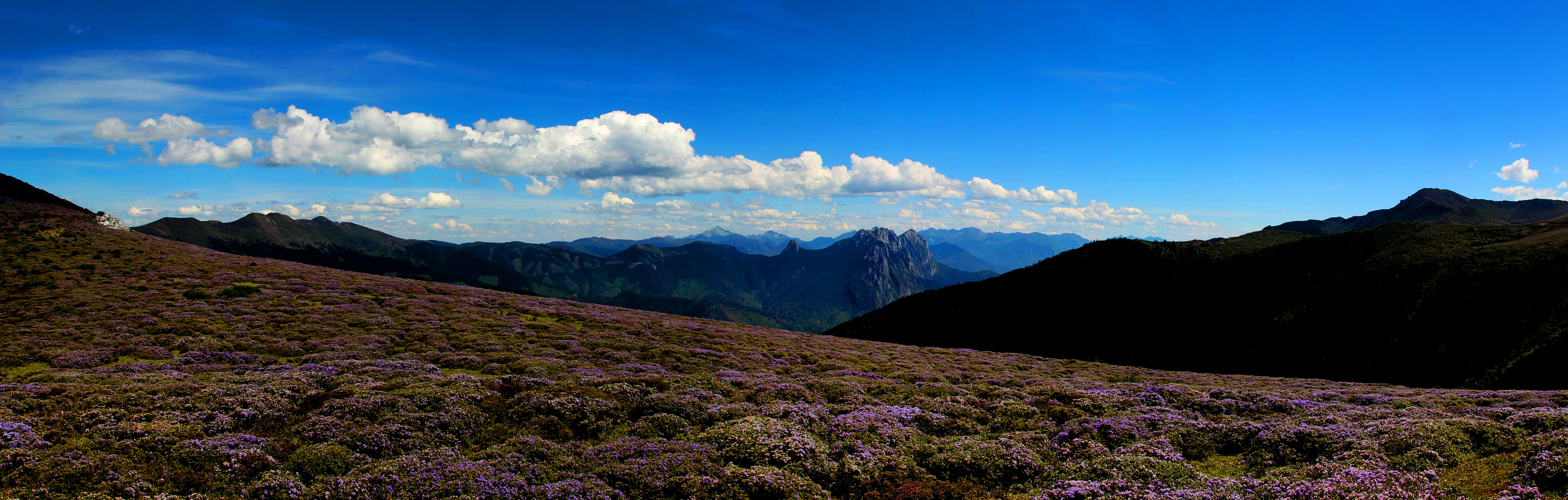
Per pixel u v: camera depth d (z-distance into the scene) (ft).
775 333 271.69
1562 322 227.20
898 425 81.51
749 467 63.36
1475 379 226.58
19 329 143.02
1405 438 67.10
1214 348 330.54
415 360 137.18
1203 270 423.64
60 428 62.03
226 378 99.19
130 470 53.42
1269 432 75.97
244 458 58.59
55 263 230.27
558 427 77.41
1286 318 326.65
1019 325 423.23
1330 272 360.28
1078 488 58.65
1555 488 51.08
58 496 48.16
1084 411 97.66
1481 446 64.59
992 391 119.24
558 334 189.16
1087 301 430.20
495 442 72.49
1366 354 271.08
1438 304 275.80
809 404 95.40
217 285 217.77
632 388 98.58
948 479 65.00
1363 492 53.36
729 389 110.73
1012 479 65.00
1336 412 94.68
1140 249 474.49
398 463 60.03
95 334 143.43
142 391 79.15
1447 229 357.61
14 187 372.38
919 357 216.54
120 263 241.14
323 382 102.22
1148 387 132.57
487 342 163.94
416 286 269.23
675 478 58.95
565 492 55.57
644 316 281.95
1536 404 109.19
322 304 203.62
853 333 488.85
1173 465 65.41
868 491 59.26
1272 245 429.38
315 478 57.62
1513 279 266.36
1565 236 293.02
